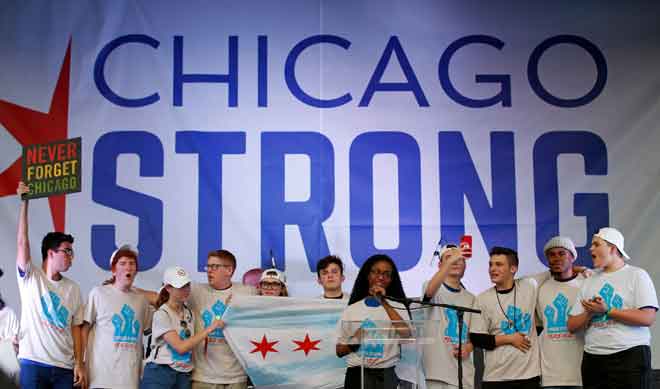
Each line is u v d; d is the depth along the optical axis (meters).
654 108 6.91
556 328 5.80
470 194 6.84
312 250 6.77
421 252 6.78
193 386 5.75
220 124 6.86
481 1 6.98
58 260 5.70
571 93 6.93
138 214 6.74
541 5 6.95
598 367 5.43
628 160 6.86
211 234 6.75
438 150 6.87
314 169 6.84
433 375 5.65
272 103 6.89
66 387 5.63
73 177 5.71
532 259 6.79
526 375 5.69
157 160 6.79
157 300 5.88
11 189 6.70
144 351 6.40
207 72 6.90
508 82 6.94
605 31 6.92
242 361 5.73
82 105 6.82
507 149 6.88
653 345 6.62
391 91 6.92
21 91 6.82
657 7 6.93
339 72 6.93
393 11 6.96
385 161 6.86
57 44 6.88
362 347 4.61
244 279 6.54
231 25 6.95
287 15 6.98
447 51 6.96
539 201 6.82
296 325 5.80
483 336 5.77
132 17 6.93
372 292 5.24
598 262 5.59
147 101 6.85
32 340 5.59
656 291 6.71
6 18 6.89
